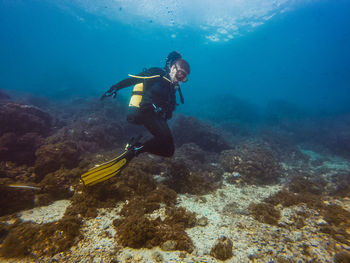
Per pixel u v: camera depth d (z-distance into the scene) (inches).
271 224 109.0
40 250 75.8
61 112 479.8
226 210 127.8
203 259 78.0
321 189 174.6
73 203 113.7
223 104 740.0
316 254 80.2
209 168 211.0
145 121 92.4
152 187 140.6
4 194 105.3
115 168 95.5
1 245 79.5
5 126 192.7
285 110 668.1
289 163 284.4
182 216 107.2
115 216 107.6
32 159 181.0
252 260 77.8
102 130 262.4
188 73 100.3
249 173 199.6
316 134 484.4
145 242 85.7
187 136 328.8
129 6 999.6
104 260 73.4
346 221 103.7
